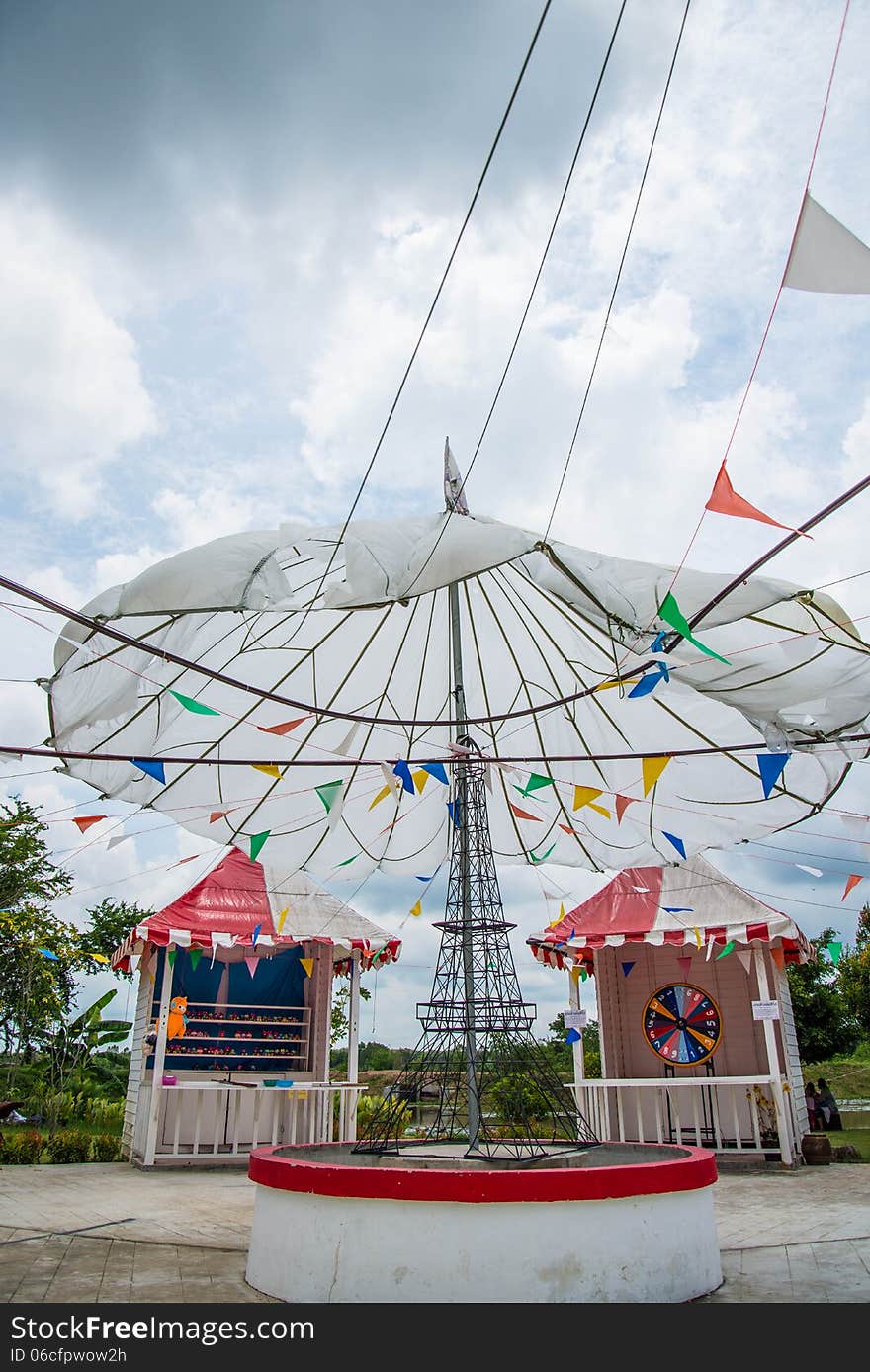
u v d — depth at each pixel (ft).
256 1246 14.58
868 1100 70.79
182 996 36.09
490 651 26.08
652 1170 13.53
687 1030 36.42
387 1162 15.23
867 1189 26.30
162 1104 34.91
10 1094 54.85
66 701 18.29
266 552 14.74
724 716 23.16
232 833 24.29
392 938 38.45
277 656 23.53
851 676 16.52
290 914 37.52
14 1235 19.02
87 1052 58.95
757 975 34.68
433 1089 16.53
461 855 17.85
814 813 22.47
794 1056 36.88
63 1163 35.60
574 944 35.81
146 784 22.12
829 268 9.09
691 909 34.86
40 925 62.03
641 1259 12.98
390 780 18.34
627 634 15.42
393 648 25.23
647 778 18.17
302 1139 35.88
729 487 10.79
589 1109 35.99
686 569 14.38
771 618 17.15
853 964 68.95
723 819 24.14
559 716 25.96
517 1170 12.93
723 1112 35.22
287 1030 38.37
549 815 26.43
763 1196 25.02
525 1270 12.39
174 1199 24.59
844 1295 13.70
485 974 16.76
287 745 24.73
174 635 18.31
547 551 14.34
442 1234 12.58
